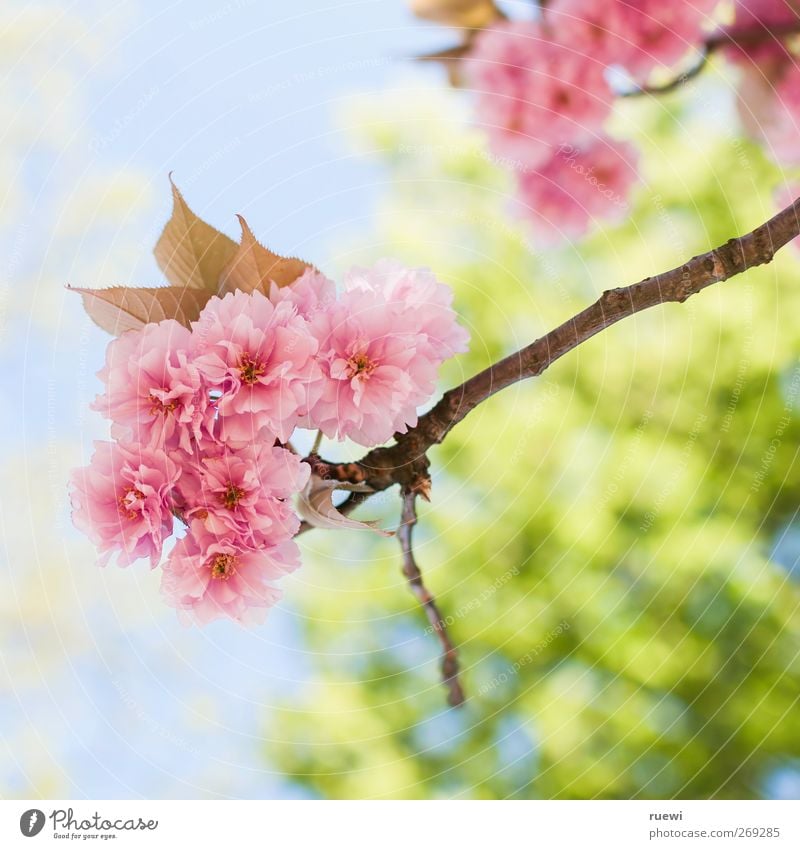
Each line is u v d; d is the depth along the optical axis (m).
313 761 1.65
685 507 1.71
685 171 1.53
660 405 1.69
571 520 1.71
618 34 1.30
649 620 1.73
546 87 1.31
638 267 1.54
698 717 1.72
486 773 1.72
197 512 1.04
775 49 1.30
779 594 1.74
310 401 1.04
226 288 1.06
